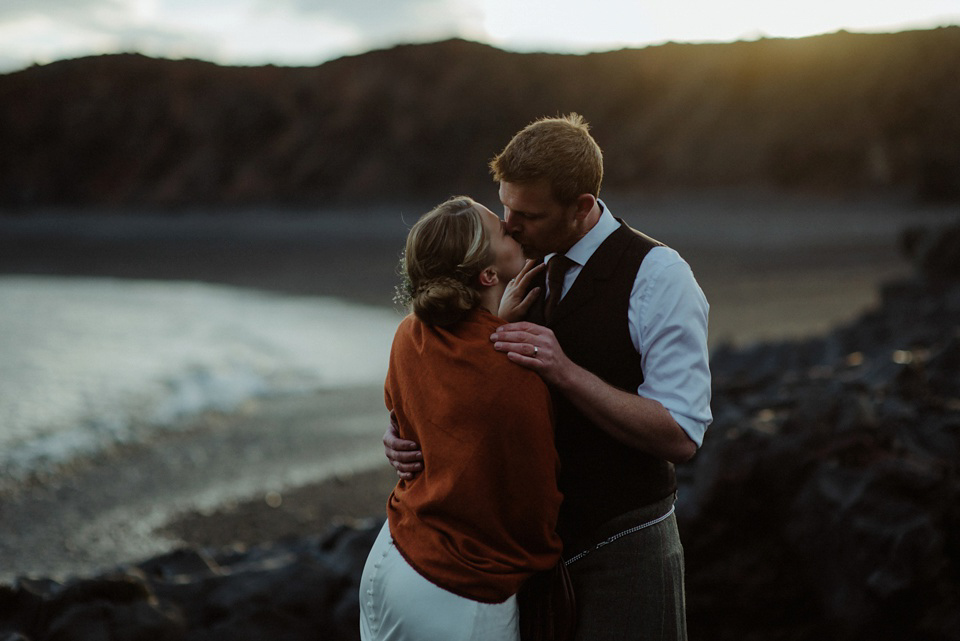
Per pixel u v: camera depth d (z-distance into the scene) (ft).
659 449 5.74
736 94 240.32
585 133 5.95
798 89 231.09
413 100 273.54
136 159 287.07
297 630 9.71
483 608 5.52
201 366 49.65
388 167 260.83
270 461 28.66
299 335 60.85
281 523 22.52
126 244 173.58
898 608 9.02
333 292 90.02
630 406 5.63
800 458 10.23
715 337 49.03
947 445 11.05
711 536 10.34
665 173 226.99
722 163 223.10
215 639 9.33
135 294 96.22
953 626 8.76
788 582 10.07
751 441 10.48
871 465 9.96
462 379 5.58
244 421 34.83
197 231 201.16
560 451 6.22
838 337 28.25
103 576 9.21
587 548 6.15
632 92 262.26
